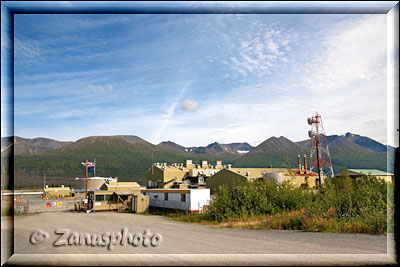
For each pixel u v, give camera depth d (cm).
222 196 2036
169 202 3103
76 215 2883
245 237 1141
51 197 7906
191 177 4944
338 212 1373
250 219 1769
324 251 840
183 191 2852
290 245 938
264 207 1908
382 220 1093
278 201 1956
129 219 2334
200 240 1098
